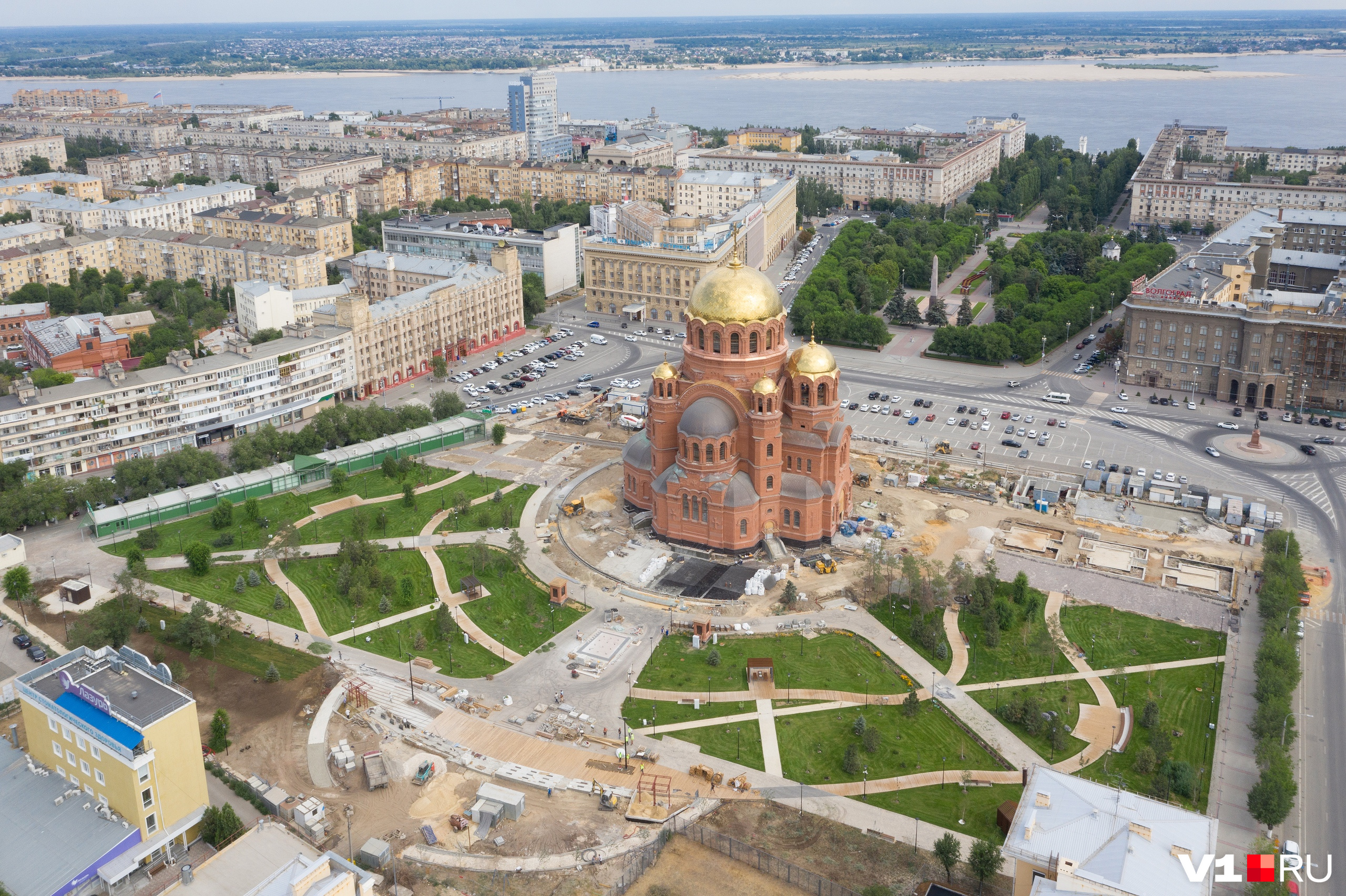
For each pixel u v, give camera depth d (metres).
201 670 199.25
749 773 173.50
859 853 155.62
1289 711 180.50
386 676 199.50
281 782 169.62
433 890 148.12
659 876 152.00
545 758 177.12
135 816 151.75
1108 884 125.50
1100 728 184.38
